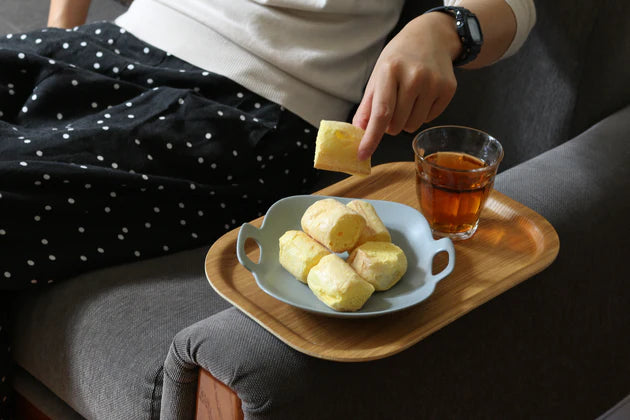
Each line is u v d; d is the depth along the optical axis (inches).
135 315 37.3
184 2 45.9
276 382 28.2
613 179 39.8
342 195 38.5
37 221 38.2
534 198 37.8
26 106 42.9
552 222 36.8
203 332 30.0
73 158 39.3
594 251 38.2
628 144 42.3
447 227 34.6
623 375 44.9
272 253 32.9
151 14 47.2
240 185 43.0
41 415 43.7
